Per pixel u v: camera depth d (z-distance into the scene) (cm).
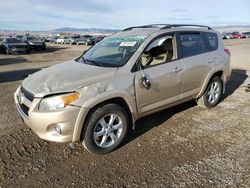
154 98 410
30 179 309
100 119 349
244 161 341
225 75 552
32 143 397
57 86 336
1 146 387
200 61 480
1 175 315
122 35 472
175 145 387
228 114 512
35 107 330
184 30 472
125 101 371
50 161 348
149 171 322
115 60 400
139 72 386
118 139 373
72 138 332
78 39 4378
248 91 685
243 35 5800
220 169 323
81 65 412
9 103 598
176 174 315
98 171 325
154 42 417
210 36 529
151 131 436
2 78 946
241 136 415
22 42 2434
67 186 296
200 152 365
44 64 1454
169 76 423
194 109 537
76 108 324
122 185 297
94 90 339
